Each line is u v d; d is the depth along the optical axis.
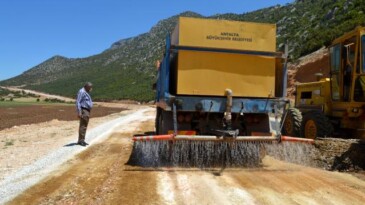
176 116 8.41
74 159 8.84
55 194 5.83
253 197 5.88
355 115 9.14
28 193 5.82
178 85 8.19
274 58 8.54
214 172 7.68
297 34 54.25
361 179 7.29
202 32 8.25
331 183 6.87
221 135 8.02
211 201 5.64
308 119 10.42
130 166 8.15
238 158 8.38
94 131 15.78
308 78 37.16
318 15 55.78
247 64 8.44
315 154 8.52
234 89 8.39
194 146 8.16
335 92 10.09
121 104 90.44
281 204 5.54
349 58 9.32
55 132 15.19
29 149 10.11
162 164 8.20
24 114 33.03
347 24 38.97
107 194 5.89
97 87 144.75
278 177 7.30
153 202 5.54
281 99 8.48
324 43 40.22
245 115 8.80
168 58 8.23
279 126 8.47
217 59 8.31
